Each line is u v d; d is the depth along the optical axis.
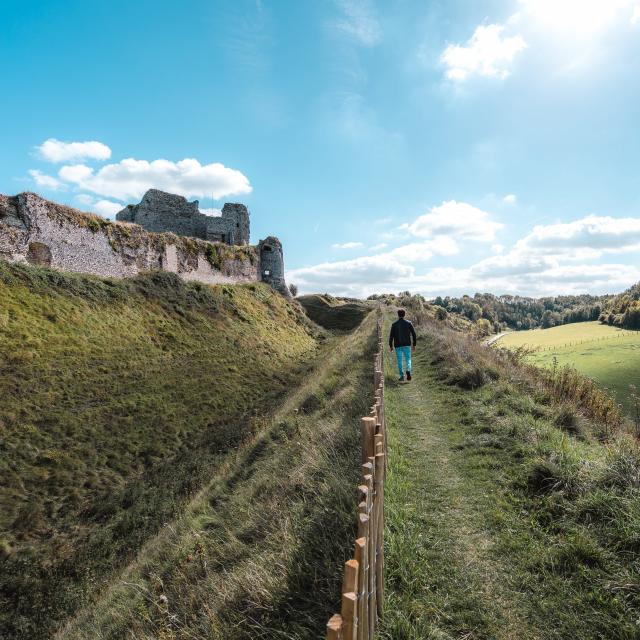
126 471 13.41
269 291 42.16
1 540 9.67
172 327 24.89
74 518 11.00
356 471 5.66
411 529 4.42
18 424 13.32
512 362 12.74
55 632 7.50
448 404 9.35
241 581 4.24
